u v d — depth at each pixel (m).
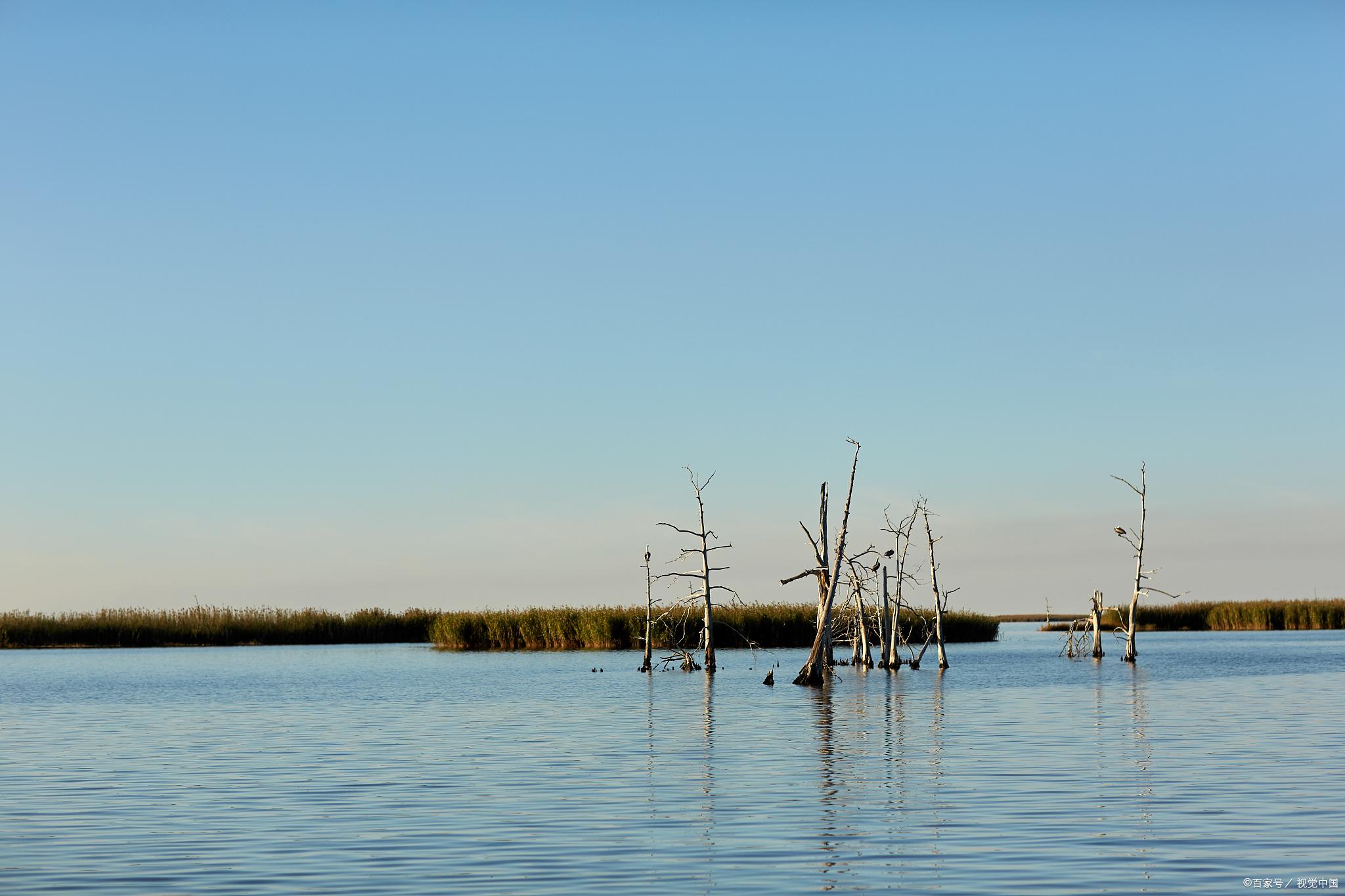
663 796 24.64
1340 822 21.09
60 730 39.91
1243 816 21.70
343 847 19.92
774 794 24.64
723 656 82.31
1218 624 124.62
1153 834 20.28
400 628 110.31
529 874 18.02
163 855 19.47
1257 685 53.88
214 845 20.23
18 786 27.02
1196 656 79.31
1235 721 38.09
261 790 26.14
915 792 24.77
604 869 18.27
